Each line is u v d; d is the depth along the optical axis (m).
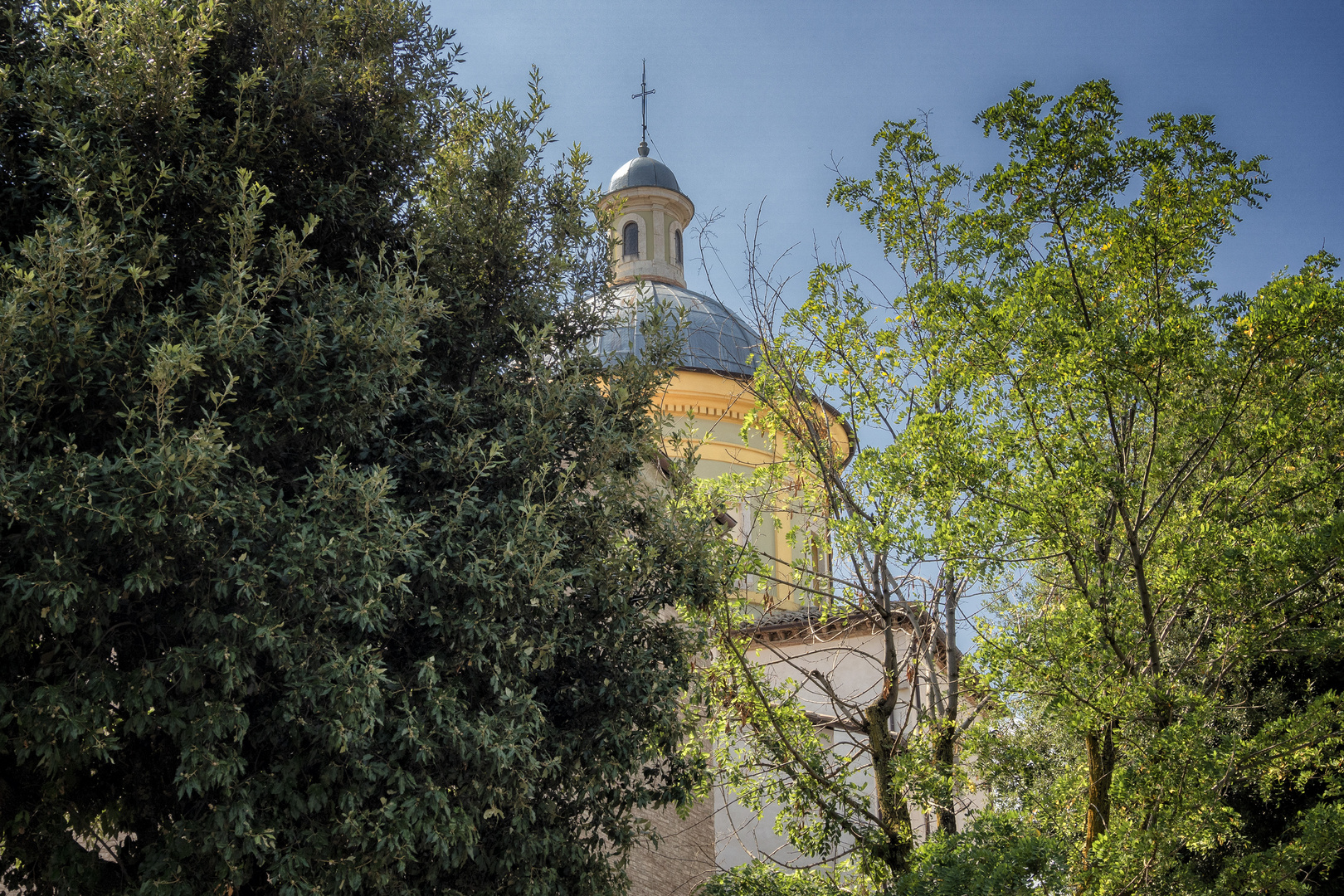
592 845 9.73
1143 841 9.27
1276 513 10.16
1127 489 10.14
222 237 8.56
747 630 13.45
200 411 7.96
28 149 8.15
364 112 10.09
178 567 7.28
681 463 11.80
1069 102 10.27
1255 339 9.72
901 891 9.62
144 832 8.17
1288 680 13.81
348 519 7.82
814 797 11.98
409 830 7.52
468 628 8.32
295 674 7.41
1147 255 10.20
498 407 10.06
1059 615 10.84
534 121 11.30
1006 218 10.65
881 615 13.05
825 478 13.28
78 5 8.19
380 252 9.01
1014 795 11.95
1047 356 10.25
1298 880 10.25
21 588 6.41
